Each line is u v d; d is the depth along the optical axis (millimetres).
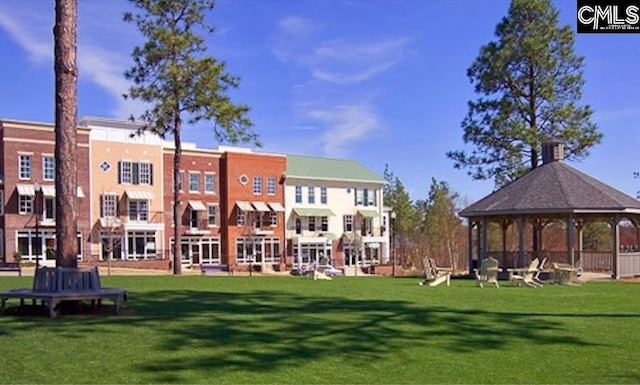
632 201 28016
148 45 31500
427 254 67125
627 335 9688
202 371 7023
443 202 69625
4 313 11531
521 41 35750
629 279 26203
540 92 35781
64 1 12461
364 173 62000
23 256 42688
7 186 42312
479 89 37344
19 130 42906
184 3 32031
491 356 8047
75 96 12625
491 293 17547
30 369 7062
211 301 14477
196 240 51281
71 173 12484
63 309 11695
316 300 14938
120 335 9227
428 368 7348
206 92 32344
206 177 52375
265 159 55250
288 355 7914
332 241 58031
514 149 36219
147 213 48344
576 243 31906
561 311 12773
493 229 57844
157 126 32344
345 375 6945
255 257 53938
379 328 10117
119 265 43469
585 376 7051
